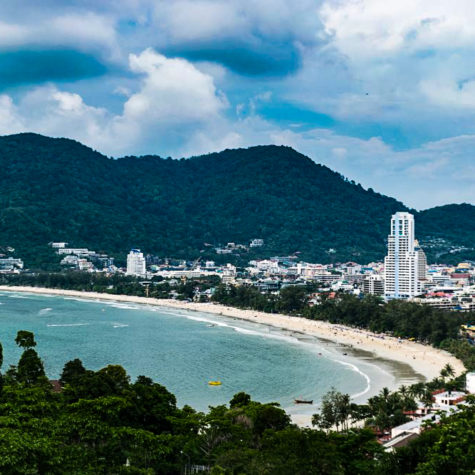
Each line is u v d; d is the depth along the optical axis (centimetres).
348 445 14275
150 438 14038
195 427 15575
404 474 13525
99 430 13800
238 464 13488
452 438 12569
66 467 12069
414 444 13838
